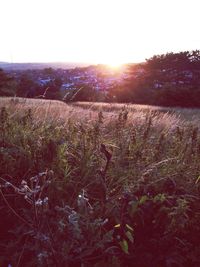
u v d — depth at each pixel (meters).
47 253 2.52
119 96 57.19
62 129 4.46
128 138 4.46
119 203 3.19
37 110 5.80
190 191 3.66
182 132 4.79
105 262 2.71
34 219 2.76
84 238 2.69
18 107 6.11
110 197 3.27
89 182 3.59
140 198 3.30
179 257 2.99
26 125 4.31
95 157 3.88
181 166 3.95
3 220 3.13
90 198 3.41
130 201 3.14
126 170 3.76
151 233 3.15
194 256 3.01
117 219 3.01
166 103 55.19
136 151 4.02
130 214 3.02
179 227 2.97
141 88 65.50
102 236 2.96
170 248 3.05
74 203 3.18
